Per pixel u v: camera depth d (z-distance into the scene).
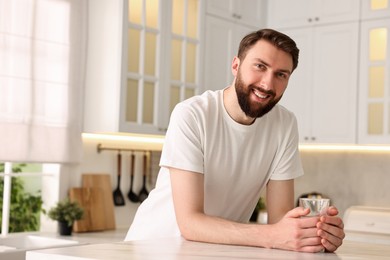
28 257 1.64
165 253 1.60
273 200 2.26
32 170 4.82
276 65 1.90
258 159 2.20
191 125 2.05
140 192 4.45
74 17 3.85
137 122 3.89
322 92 4.55
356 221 4.33
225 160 2.14
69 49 3.82
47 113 3.69
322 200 1.80
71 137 3.80
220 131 2.12
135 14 3.89
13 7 3.55
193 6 4.28
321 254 1.73
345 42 4.46
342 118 4.45
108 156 4.27
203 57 4.32
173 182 2.03
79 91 3.87
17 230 4.41
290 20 4.75
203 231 1.88
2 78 3.48
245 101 1.97
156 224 2.25
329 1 4.55
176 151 2.02
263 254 1.64
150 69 3.98
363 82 4.37
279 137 2.22
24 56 3.59
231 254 1.62
